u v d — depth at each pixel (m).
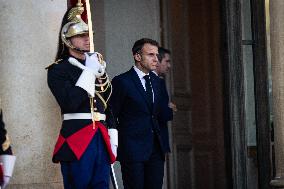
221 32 30.34
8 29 21.78
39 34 21.91
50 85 19.72
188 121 33.06
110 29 31.20
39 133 21.73
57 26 22.02
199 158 33.19
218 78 33.16
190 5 33.31
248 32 29.53
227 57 29.84
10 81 21.69
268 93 29.09
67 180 19.83
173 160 32.44
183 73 33.03
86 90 19.45
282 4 28.25
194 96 33.31
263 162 28.91
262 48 29.19
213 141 33.25
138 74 24.67
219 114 33.22
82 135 19.78
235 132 29.47
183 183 32.78
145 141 24.22
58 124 21.83
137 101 24.22
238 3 29.55
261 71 29.14
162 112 25.72
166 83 32.31
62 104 19.59
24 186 21.56
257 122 29.12
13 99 21.66
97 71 19.72
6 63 21.72
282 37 28.22
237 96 29.58
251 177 29.38
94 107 20.00
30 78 21.80
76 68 19.89
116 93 24.23
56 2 22.05
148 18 32.16
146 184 24.48
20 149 21.61
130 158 24.02
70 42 20.25
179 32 33.03
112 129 20.67
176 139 32.53
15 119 21.62
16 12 21.83
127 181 24.20
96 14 30.95
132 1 31.78
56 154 19.75
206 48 33.31
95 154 19.84
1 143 16.80
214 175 33.19
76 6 20.42
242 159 29.48
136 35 31.78
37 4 21.94
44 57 21.89
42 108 21.78
